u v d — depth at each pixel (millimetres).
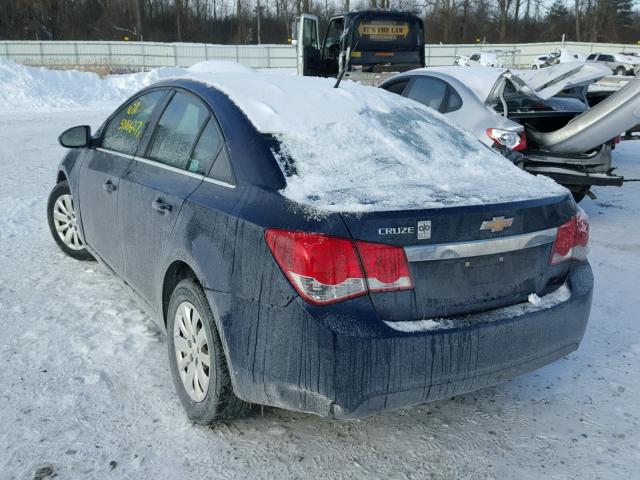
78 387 3211
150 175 3469
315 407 2439
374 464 2719
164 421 2963
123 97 23641
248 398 2594
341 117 3260
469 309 2613
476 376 2586
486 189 2848
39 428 2863
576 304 2848
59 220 5113
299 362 2393
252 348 2504
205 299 2768
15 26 53375
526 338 2678
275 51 41031
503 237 2645
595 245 5914
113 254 3963
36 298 4336
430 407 3178
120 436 2838
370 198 2570
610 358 3660
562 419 3072
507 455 2797
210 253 2717
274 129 2986
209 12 60312
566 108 7504
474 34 55125
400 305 2465
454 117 7008
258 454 2752
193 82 3516
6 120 16109
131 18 55094
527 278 2777
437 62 44250
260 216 2557
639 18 61719
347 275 2377
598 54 36219
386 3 40406
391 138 3236
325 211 2430
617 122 6242
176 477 2590
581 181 6586
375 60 12117
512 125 6531
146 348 3646
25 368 3379
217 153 3010
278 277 2430
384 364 2383
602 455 2795
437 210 2510
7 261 5090
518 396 3283
